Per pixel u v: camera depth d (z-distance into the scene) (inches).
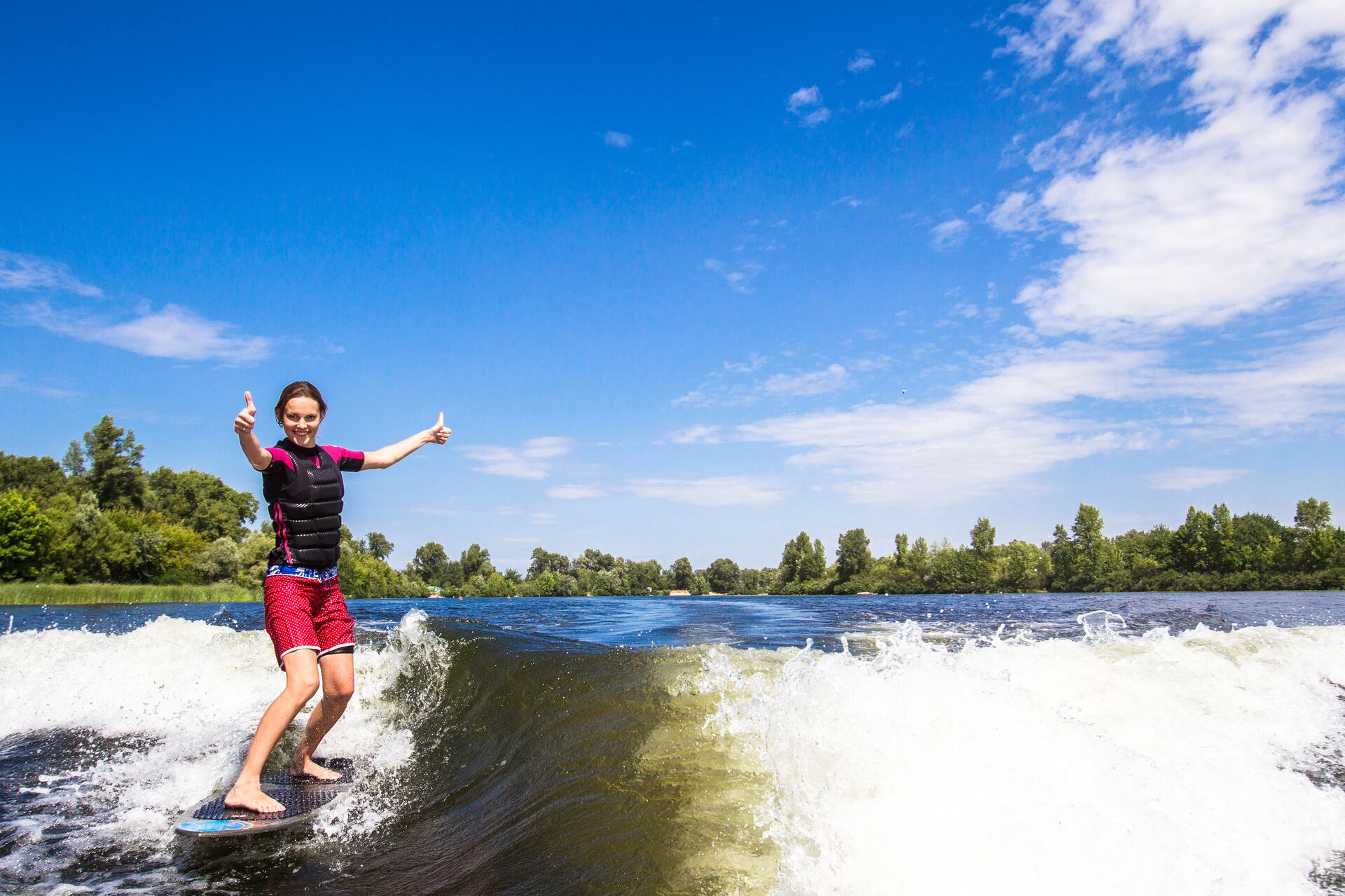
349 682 149.8
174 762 165.6
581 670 187.3
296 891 102.3
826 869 93.2
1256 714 152.5
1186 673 174.9
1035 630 381.4
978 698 135.4
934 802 105.3
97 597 1581.0
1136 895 87.4
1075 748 120.6
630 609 894.4
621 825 112.2
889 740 120.9
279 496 145.4
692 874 94.2
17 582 1754.4
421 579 4490.7
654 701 161.9
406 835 124.9
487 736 164.6
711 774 126.0
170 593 1695.4
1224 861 95.1
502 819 124.6
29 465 2549.2
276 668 226.7
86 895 101.5
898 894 87.4
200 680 219.5
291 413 147.6
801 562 3639.3
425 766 157.6
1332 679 174.2
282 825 125.6
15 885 105.0
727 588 4756.4
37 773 160.1
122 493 2615.7
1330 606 611.5
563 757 144.2
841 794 112.1
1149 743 136.2
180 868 111.7
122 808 140.1
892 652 192.9
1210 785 117.7
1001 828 98.8
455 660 204.2
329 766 156.6
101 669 229.1
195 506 2925.7
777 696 143.2
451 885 101.5
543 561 5068.9
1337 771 126.4
